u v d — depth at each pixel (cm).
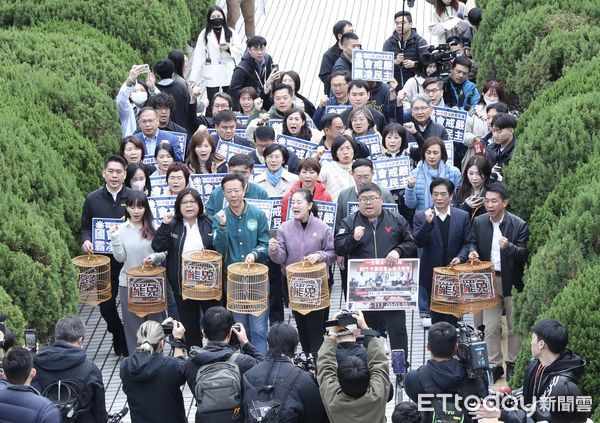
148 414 1002
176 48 1992
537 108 1476
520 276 1277
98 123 1595
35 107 1525
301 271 1251
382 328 1330
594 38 1631
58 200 1386
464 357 927
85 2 1933
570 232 1166
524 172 1341
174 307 1349
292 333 962
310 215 1286
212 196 1359
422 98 1546
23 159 1376
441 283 1276
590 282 1057
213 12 1916
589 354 1012
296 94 1753
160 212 1343
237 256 1291
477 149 1467
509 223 1277
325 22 2359
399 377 968
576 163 1323
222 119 1518
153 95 1625
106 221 1334
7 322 1123
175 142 1562
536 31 1702
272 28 2341
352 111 1537
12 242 1236
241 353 1012
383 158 1426
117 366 1352
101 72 1709
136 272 1294
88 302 1338
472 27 2003
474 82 1858
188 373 983
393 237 1256
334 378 934
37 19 1923
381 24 2327
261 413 916
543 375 974
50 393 975
